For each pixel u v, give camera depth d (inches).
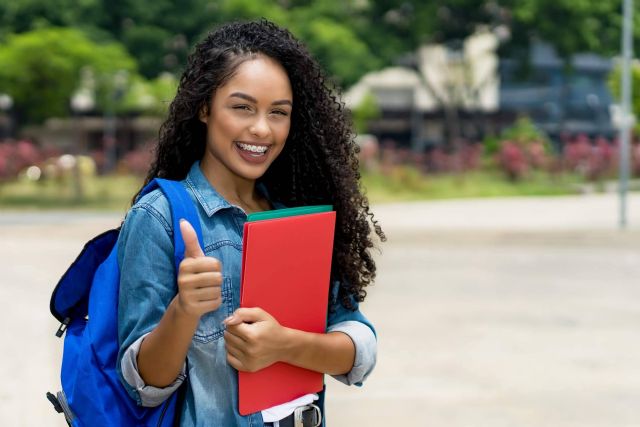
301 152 82.7
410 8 1355.8
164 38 1261.1
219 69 72.4
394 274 435.2
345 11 1318.9
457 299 360.8
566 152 1205.1
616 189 1117.7
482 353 266.1
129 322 67.7
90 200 922.1
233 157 73.3
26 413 193.6
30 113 1059.9
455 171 1165.1
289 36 76.0
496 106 1823.3
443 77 1664.6
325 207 74.7
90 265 74.5
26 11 1178.0
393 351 267.7
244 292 68.2
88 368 68.9
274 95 72.9
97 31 1205.1
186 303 62.7
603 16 1315.2
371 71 1236.5
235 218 73.6
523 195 1050.1
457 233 621.6
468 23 1440.7
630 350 272.1
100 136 1509.6
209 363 70.2
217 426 69.8
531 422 199.8
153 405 68.4
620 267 463.2
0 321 300.8
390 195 1022.4
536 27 1358.3
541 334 294.4
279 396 73.6
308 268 72.2
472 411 207.5
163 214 69.6
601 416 205.2
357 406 210.8
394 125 1653.5
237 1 1198.9
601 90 1959.9
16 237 594.2
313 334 72.1
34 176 1022.4
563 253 523.2
